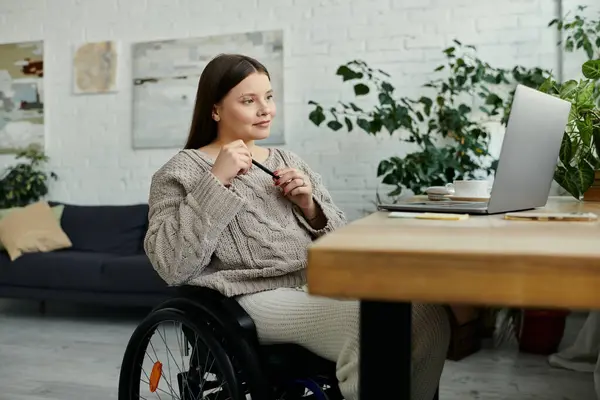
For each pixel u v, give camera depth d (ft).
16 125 14.05
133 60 13.23
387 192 11.73
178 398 4.94
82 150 13.70
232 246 4.28
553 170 4.02
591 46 10.01
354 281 1.76
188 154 4.54
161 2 13.06
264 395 3.76
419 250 1.71
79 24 13.65
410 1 11.59
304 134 12.18
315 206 4.69
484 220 2.97
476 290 1.66
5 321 11.23
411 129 10.37
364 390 2.07
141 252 12.16
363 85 10.28
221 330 3.83
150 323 4.05
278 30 12.25
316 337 3.78
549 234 2.22
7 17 14.11
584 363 7.73
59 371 8.08
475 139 10.23
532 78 10.02
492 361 8.16
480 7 11.23
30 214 12.17
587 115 5.00
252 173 4.60
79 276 10.81
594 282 1.58
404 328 2.04
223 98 4.69
